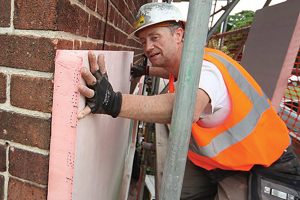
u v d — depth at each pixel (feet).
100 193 4.26
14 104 2.44
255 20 9.83
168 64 4.43
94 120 2.99
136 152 11.94
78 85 2.26
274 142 4.56
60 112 2.33
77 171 2.60
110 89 2.67
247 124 4.27
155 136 7.52
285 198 4.43
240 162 4.43
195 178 6.42
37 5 2.18
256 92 4.45
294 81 8.46
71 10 2.45
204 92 3.34
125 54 4.89
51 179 2.49
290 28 7.14
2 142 2.56
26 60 2.31
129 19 7.01
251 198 4.51
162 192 2.67
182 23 4.23
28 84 2.36
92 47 3.31
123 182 8.27
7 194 2.67
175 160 2.53
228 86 3.94
